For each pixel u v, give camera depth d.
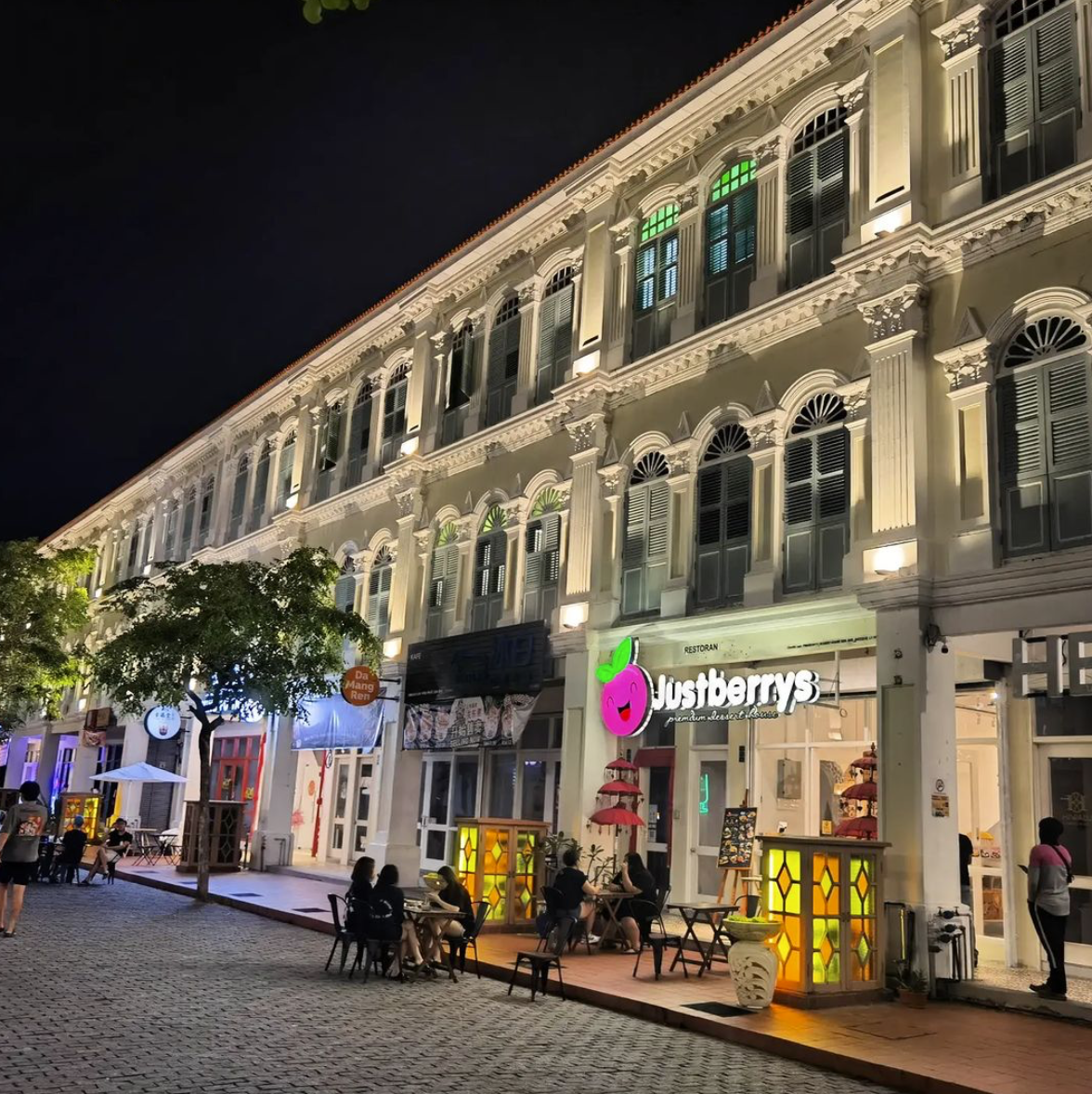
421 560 22.98
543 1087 7.50
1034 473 12.12
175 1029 8.67
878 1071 8.34
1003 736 13.38
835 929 10.94
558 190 20.45
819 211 15.65
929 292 13.46
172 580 21.02
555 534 19.45
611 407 18.41
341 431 27.69
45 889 20.16
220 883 21.66
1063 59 12.84
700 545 16.33
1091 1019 10.19
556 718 20.06
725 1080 8.05
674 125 18.12
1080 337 11.98
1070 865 11.48
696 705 15.41
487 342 22.58
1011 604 11.86
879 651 12.73
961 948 11.67
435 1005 10.43
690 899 16.73
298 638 21.78
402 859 21.39
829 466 14.55
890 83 14.32
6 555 29.86
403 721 22.00
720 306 17.03
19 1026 8.48
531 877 16.03
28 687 30.12
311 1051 8.16
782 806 15.62
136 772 28.33
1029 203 12.28
